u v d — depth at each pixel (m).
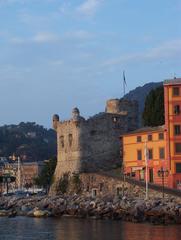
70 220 123.62
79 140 179.12
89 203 136.12
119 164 183.38
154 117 181.62
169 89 155.12
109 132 184.25
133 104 193.50
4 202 174.38
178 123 153.50
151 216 115.56
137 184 152.12
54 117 194.25
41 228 108.06
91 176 170.50
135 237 88.56
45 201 154.25
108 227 104.94
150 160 160.25
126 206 124.50
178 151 153.00
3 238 93.38
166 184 153.88
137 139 165.88
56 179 188.88
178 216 112.06
